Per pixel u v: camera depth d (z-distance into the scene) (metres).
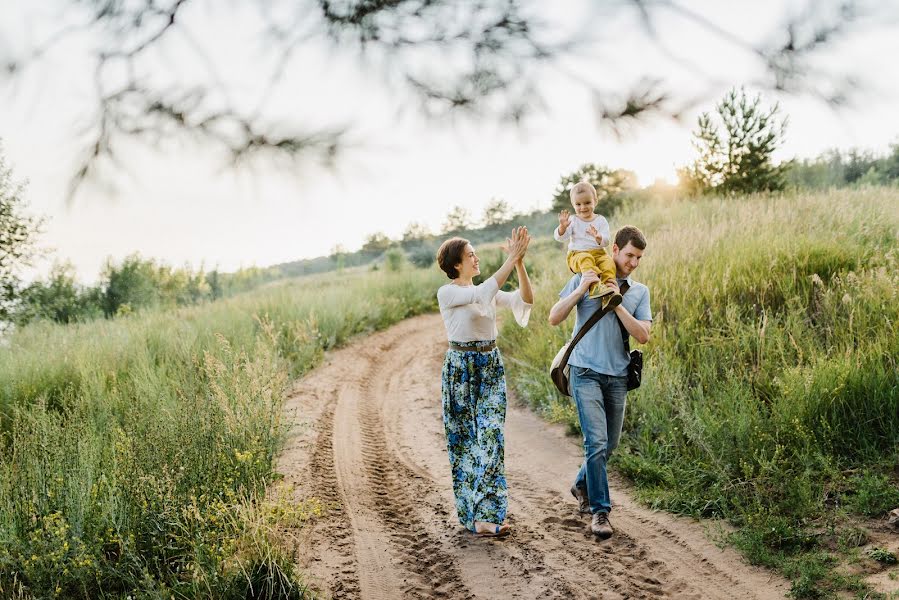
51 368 7.57
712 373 5.85
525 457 5.80
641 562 3.81
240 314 11.50
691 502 4.41
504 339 9.60
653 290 7.49
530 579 3.68
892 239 7.70
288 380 8.34
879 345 5.06
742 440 4.74
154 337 9.45
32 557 3.38
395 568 3.87
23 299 11.77
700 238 8.84
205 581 3.35
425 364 10.23
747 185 12.77
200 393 6.30
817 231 8.28
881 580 3.26
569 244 4.53
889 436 4.47
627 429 5.75
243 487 4.30
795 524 3.93
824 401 4.75
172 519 3.87
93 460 4.54
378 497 5.00
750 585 3.47
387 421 7.20
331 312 12.55
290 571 3.54
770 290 6.92
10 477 4.26
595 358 4.17
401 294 17.52
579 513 4.52
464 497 4.27
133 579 3.48
